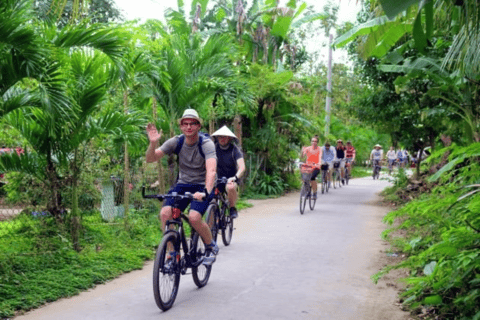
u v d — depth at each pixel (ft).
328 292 17.80
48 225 22.71
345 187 71.87
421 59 33.78
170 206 16.46
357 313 15.57
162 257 15.34
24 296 16.25
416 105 50.08
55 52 19.13
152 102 35.09
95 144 24.70
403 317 15.26
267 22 65.77
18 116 21.39
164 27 34.50
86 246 23.22
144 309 15.79
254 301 16.66
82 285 18.04
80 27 20.17
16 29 16.90
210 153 17.03
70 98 19.15
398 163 89.61
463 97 33.53
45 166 22.56
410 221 18.79
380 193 61.36
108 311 15.56
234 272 20.61
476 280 13.91
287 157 65.00
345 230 31.71
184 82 34.06
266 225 33.73
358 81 54.85
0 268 18.11
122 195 31.35
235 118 50.21
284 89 57.98
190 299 16.87
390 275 20.22
